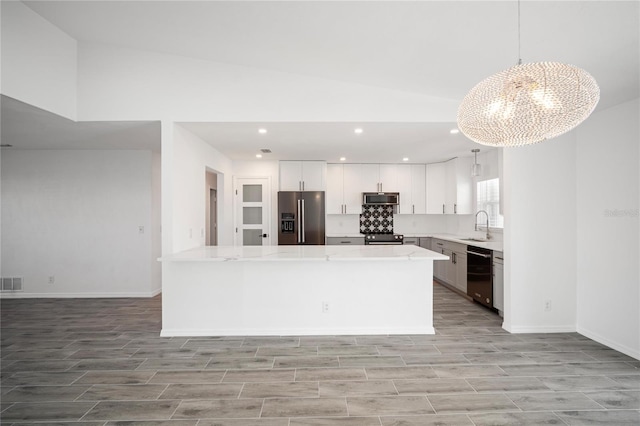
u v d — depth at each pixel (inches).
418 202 263.4
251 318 146.0
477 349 128.6
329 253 142.8
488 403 93.0
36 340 138.9
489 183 221.1
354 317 146.5
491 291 172.2
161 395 97.2
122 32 124.1
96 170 210.1
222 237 228.1
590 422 84.6
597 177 134.4
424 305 146.6
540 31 88.1
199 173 174.4
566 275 145.8
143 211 211.0
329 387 101.3
